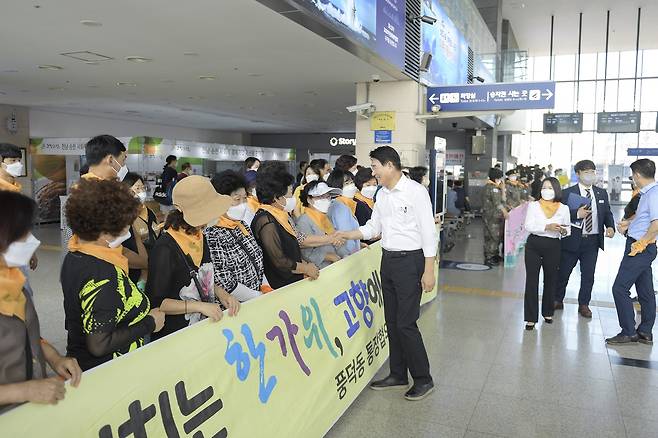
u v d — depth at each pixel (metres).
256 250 2.67
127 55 7.05
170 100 11.77
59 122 14.59
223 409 1.97
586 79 22.77
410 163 8.67
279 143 22.28
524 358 4.02
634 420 3.04
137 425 1.61
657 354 4.14
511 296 6.04
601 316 5.26
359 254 3.71
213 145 13.31
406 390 3.40
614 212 18.98
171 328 2.16
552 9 17.62
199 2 4.78
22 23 5.52
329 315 3.03
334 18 5.68
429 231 3.17
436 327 4.79
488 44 16.20
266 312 2.41
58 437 1.37
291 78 8.65
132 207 1.77
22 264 1.43
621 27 19.38
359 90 8.97
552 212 4.61
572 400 3.29
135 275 2.93
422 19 8.55
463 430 2.89
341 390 2.95
